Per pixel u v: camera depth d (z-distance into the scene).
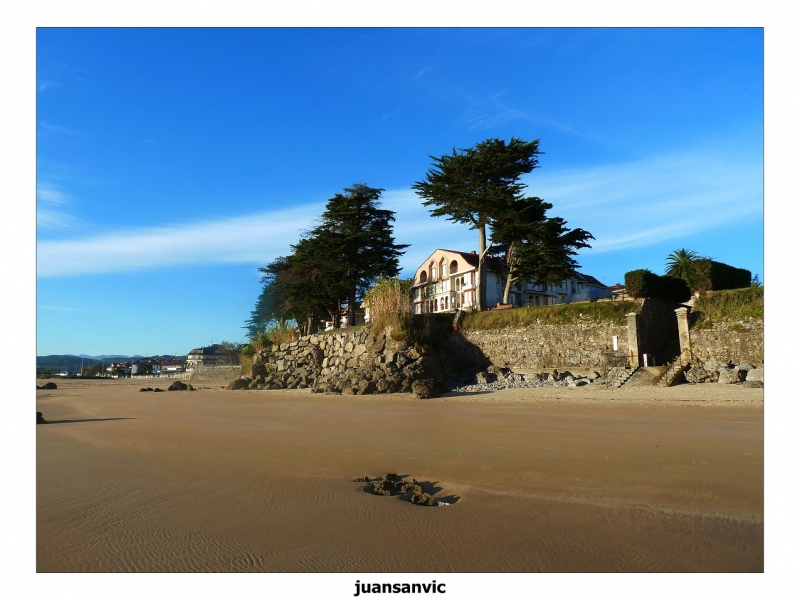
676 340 30.08
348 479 9.84
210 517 7.71
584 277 72.81
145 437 15.20
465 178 40.66
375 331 33.78
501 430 14.35
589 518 7.25
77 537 6.95
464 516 7.54
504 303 42.88
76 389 51.16
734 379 22.83
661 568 5.75
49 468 11.12
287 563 6.12
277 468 10.74
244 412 21.80
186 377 87.69
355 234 47.84
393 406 22.50
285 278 53.47
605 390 24.33
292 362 39.94
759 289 26.17
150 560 6.25
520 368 32.53
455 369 33.56
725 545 6.23
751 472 8.93
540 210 40.69
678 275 50.41
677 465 9.61
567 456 10.74
